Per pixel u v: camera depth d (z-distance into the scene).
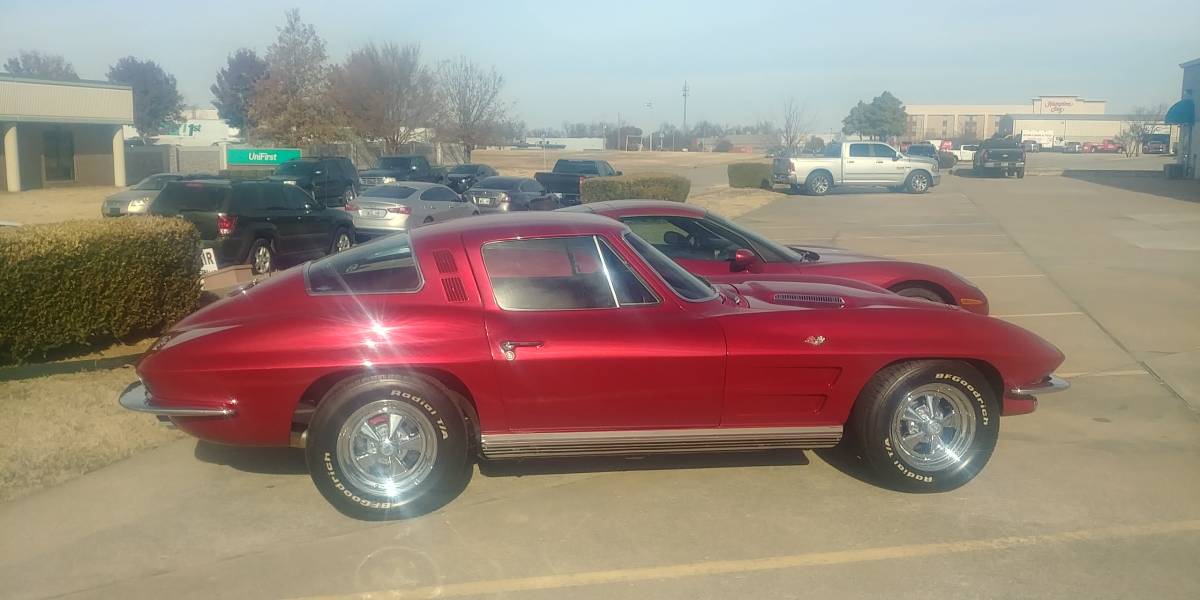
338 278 4.96
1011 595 3.95
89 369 7.46
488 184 26.31
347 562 4.29
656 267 5.17
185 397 4.69
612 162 73.31
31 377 7.17
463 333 4.70
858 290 5.83
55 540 4.52
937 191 34.59
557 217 5.29
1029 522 4.72
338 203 30.59
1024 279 13.34
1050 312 10.80
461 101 50.81
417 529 4.65
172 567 4.25
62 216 25.58
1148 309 10.92
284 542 4.51
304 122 46.97
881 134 85.75
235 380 4.61
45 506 4.91
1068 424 6.46
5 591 4.02
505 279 4.89
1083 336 9.48
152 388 4.76
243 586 4.06
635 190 24.64
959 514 4.82
